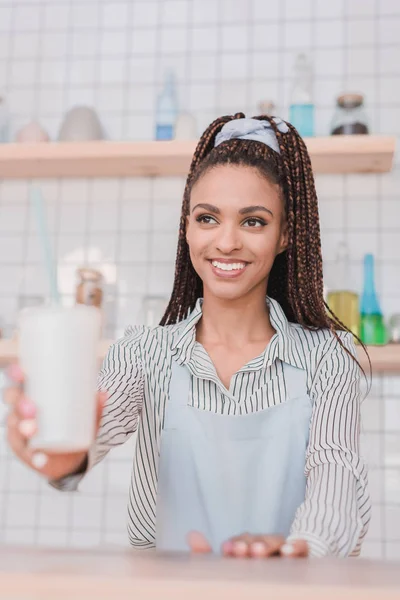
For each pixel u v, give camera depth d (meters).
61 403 0.71
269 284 1.47
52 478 0.79
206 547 0.86
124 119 2.69
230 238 1.28
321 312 1.39
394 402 2.39
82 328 0.73
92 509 2.44
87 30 2.76
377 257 2.50
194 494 1.25
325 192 2.55
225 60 2.68
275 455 1.25
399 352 2.21
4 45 2.77
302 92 2.43
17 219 2.65
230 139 1.39
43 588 0.44
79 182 2.65
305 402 1.28
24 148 2.42
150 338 1.35
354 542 0.96
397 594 0.44
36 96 2.73
